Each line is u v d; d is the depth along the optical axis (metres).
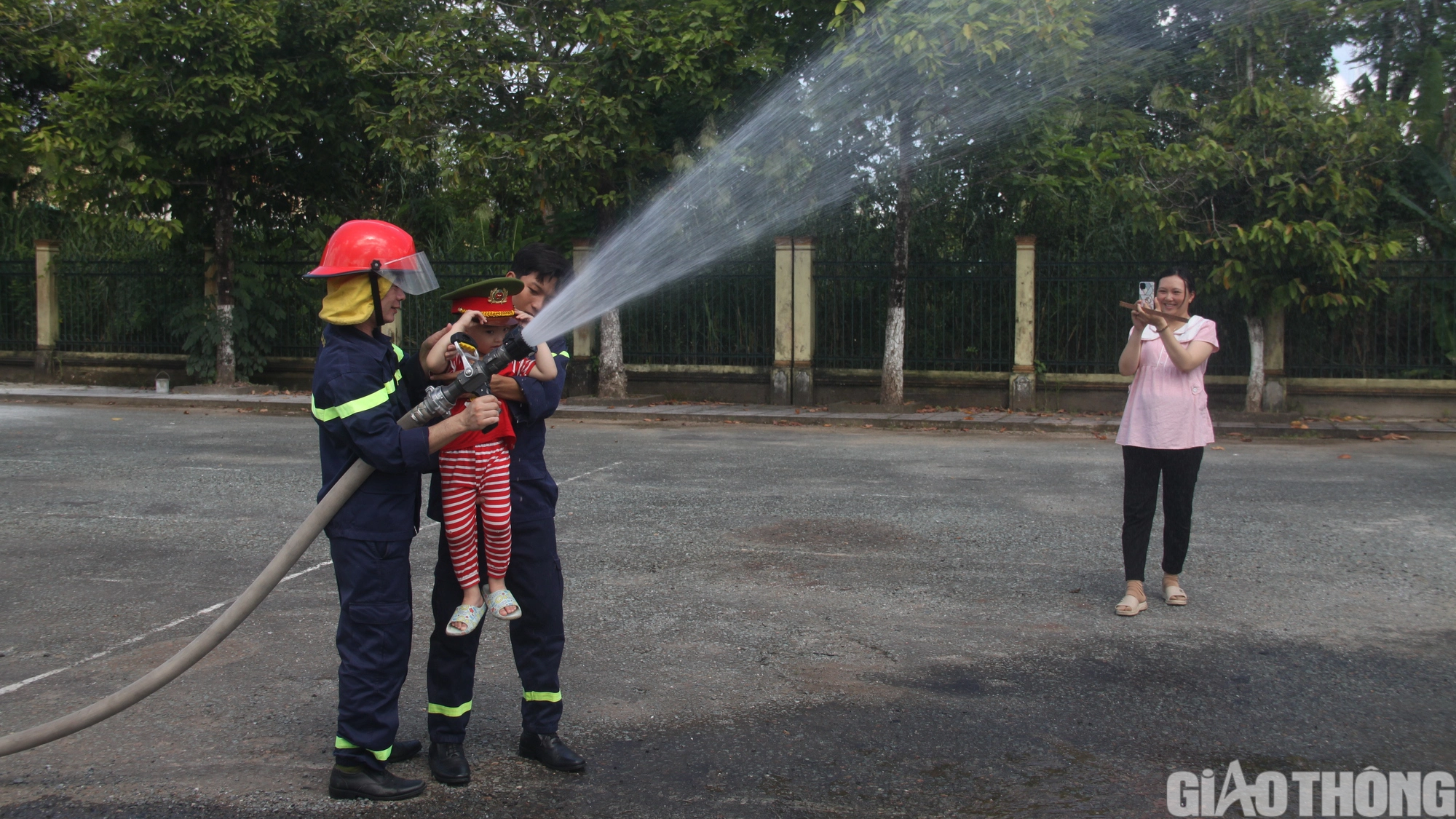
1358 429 12.89
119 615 5.34
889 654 4.82
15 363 19.34
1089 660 4.74
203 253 17.78
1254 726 4.02
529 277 3.64
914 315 16.14
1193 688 4.40
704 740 3.87
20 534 7.13
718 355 16.69
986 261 15.66
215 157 16.02
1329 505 8.27
